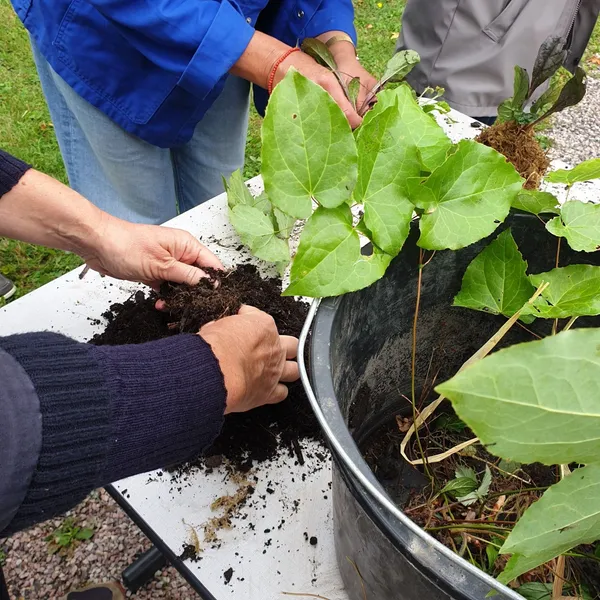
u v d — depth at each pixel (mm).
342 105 916
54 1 1008
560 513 290
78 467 446
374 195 420
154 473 723
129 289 927
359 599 570
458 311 655
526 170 957
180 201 1635
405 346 660
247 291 852
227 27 924
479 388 225
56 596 1205
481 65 1473
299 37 1224
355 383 597
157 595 1199
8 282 1736
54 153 2209
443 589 349
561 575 450
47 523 1299
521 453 251
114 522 1305
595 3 1473
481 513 577
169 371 527
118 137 1220
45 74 1246
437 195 425
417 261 556
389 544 400
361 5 3262
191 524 678
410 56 954
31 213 794
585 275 517
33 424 415
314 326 467
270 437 752
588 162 488
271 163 377
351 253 407
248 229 706
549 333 661
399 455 690
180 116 1148
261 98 1401
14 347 455
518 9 1410
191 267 837
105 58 1056
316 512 693
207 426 545
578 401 235
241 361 601
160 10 897
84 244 828
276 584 630
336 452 390
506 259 539
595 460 269
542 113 973
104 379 476
